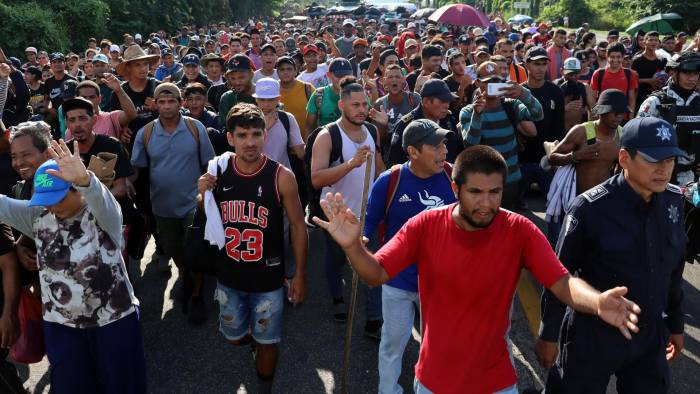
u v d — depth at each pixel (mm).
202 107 5750
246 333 3551
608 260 2594
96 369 2992
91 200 2666
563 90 7297
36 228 2846
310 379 3873
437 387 2373
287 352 4191
